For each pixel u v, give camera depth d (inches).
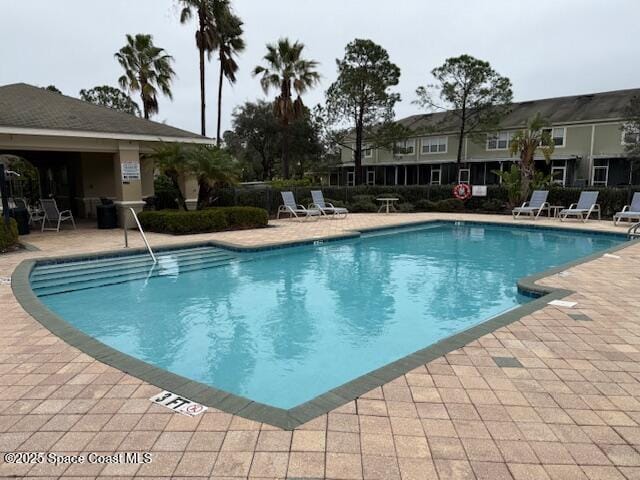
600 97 1076.5
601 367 134.0
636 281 247.9
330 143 1042.1
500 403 111.8
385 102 940.6
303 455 89.4
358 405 110.6
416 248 438.9
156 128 538.6
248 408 108.9
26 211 448.8
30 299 211.0
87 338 159.8
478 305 249.8
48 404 111.5
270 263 365.4
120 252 347.6
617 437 96.7
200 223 470.3
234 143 1341.0
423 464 86.7
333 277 319.3
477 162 1141.1
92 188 609.9
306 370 167.6
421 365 135.3
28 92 532.1
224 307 248.1
